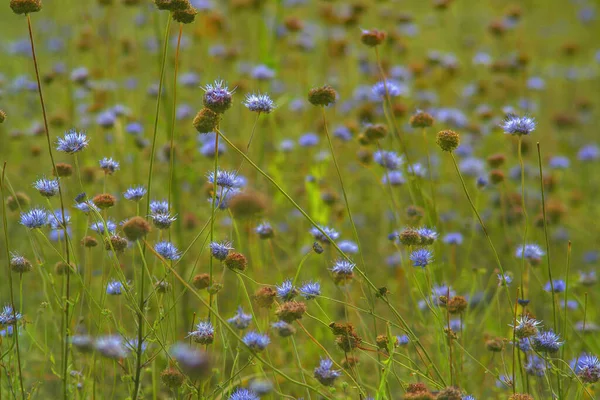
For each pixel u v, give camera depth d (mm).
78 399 4504
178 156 7125
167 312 4164
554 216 7848
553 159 8570
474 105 10500
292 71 11336
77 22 10195
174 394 4199
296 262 6801
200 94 9812
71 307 4453
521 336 4125
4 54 12148
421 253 4531
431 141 9328
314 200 6910
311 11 14133
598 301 6742
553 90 12211
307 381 5312
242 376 5504
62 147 4336
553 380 5129
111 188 7570
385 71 9469
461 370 4797
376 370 5289
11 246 6945
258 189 7707
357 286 6699
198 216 7441
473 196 8484
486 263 7320
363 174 8852
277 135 8969
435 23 13648
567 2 16609
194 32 9336
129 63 9773
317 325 5934
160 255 4113
